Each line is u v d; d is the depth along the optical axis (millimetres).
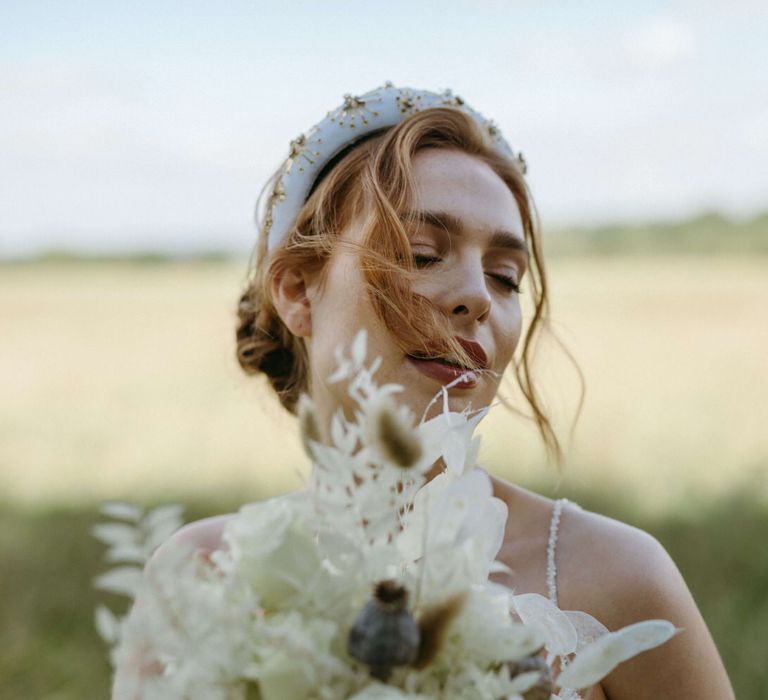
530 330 2053
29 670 3943
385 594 944
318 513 1035
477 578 1046
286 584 998
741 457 7023
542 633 1028
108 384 12977
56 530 5574
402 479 1032
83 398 12023
